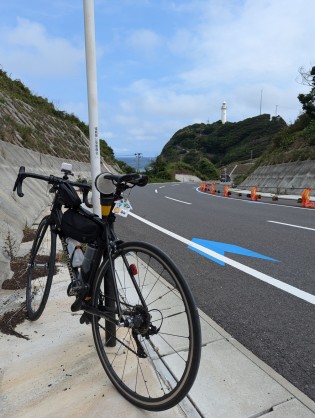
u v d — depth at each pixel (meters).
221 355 2.60
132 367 2.33
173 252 5.92
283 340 2.98
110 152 55.50
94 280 2.28
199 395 2.13
